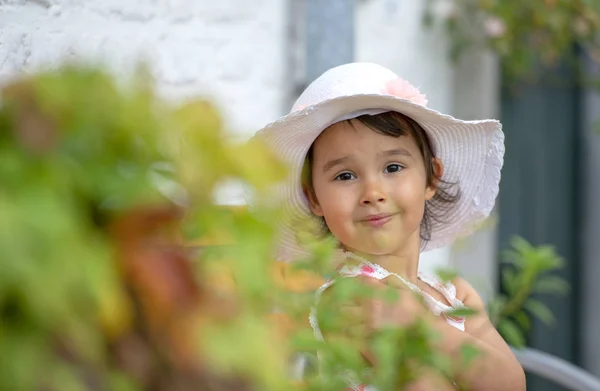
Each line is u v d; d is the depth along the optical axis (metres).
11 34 1.84
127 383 0.51
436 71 3.62
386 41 3.31
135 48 2.19
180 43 2.34
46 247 0.46
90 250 0.49
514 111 4.06
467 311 0.98
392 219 1.68
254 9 2.59
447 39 3.66
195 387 0.53
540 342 4.14
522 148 4.09
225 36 2.49
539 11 3.75
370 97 1.63
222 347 0.53
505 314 1.92
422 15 3.51
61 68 0.53
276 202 0.65
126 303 0.51
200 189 0.54
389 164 1.69
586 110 4.14
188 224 0.56
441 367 0.82
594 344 4.14
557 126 4.13
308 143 1.71
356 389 1.08
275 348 0.57
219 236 0.57
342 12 2.77
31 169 0.49
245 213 0.58
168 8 2.30
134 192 0.51
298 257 1.72
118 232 0.52
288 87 2.72
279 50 2.68
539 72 4.07
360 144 1.67
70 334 0.48
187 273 0.54
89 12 2.06
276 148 1.70
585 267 4.17
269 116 2.65
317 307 0.85
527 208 4.12
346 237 1.69
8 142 0.50
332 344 0.78
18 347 0.47
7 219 0.46
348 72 1.78
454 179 1.92
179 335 0.53
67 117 0.51
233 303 0.55
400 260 1.77
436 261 3.51
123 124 0.52
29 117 0.49
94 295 0.48
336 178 1.70
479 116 3.83
